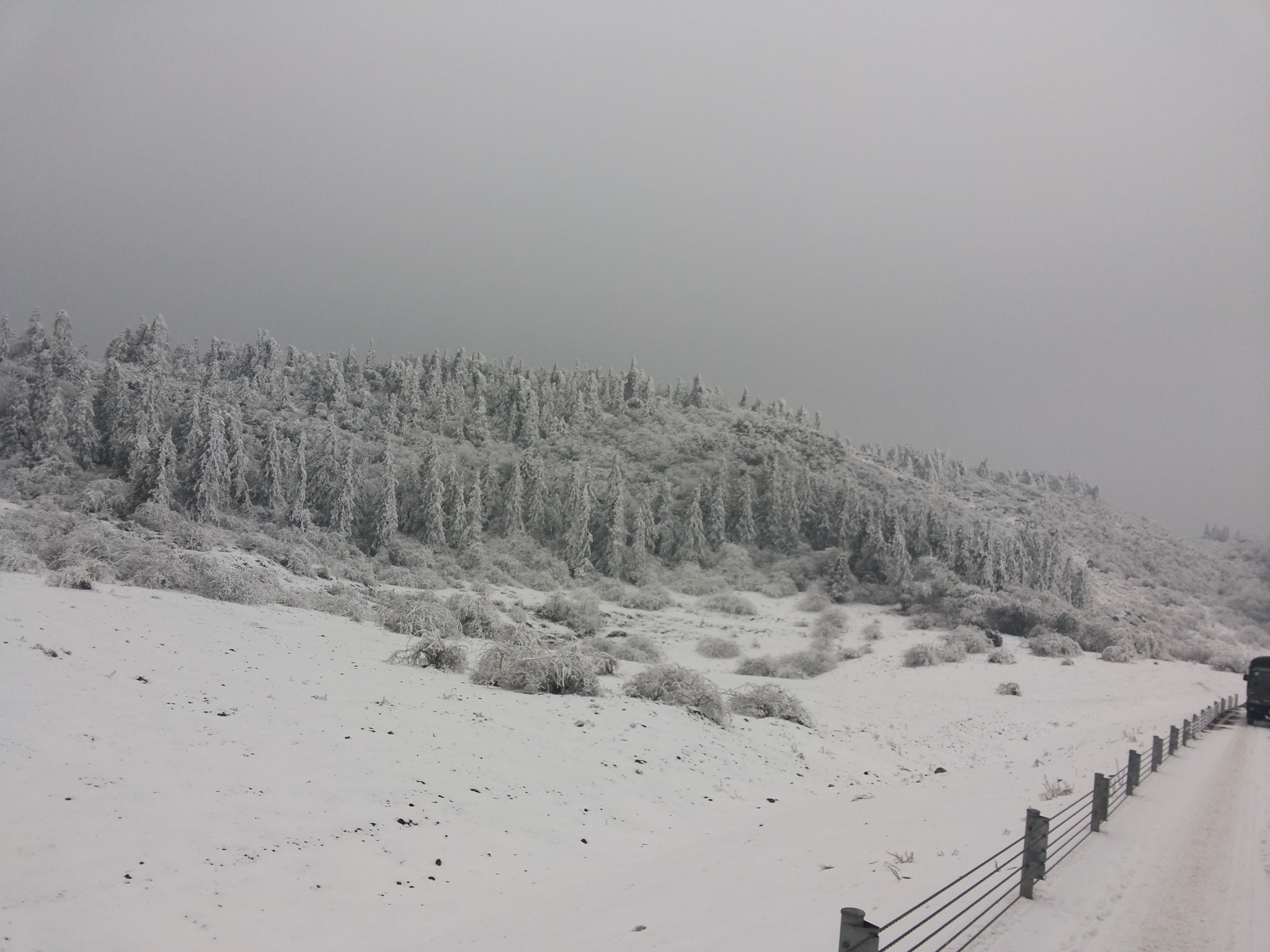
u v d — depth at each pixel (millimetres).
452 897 8758
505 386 103938
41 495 52094
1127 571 110125
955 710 32438
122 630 18625
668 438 98688
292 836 9281
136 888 7367
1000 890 7570
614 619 58562
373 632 30547
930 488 110188
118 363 65938
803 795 16953
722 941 6508
